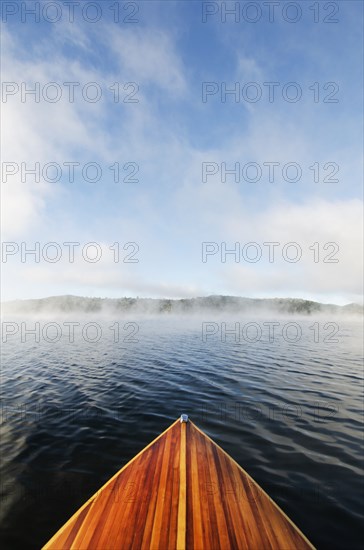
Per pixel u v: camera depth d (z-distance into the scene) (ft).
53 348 81.15
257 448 23.30
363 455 22.21
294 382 44.11
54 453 22.67
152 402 34.99
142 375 48.67
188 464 19.53
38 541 13.96
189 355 68.33
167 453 20.94
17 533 14.40
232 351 74.59
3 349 79.51
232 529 13.78
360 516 15.66
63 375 48.85
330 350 77.36
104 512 14.85
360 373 50.29
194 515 14.67
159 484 17.30
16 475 19.57
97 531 13.56
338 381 44.86
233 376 47.91
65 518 15.47
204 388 40.93
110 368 54.29
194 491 16.66
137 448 23.65
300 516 15.61
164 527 13.80
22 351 75.72
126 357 65.98
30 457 22.02
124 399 36.14
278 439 24.98
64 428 27.45
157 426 27.99
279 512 15.06
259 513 14.96
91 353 71.82
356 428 27.30
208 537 13.24
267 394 38.11
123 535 13.33
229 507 15.35
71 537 13.20
